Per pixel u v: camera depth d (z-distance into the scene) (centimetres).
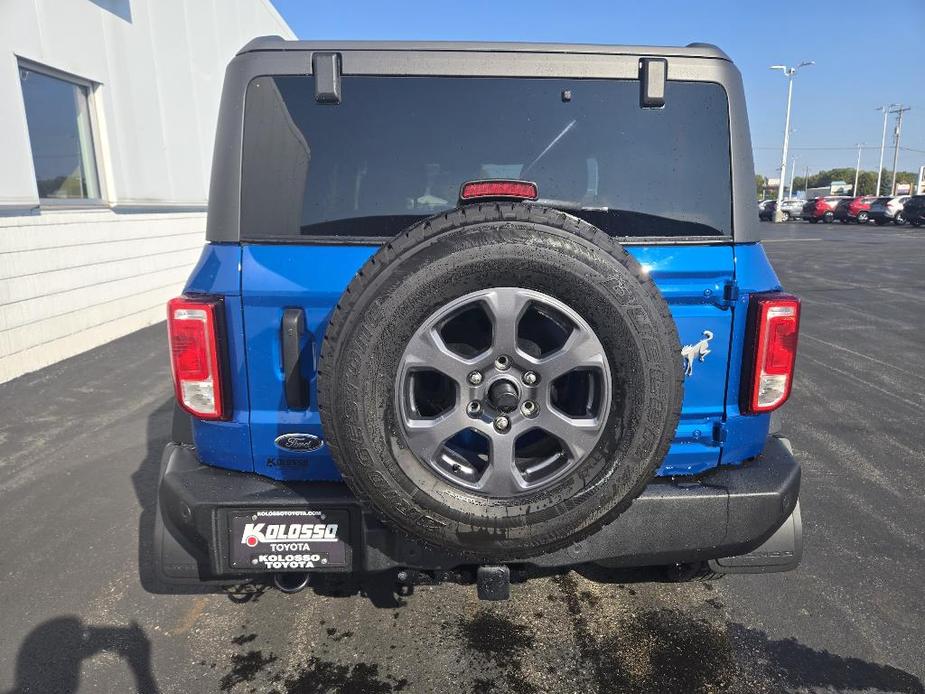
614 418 191
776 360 221
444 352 186
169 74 909
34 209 655
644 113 228
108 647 260
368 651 257
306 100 222
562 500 193
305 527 216
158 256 902
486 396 190
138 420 521
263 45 222
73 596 294
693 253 219
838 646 260
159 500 232
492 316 184
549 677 243
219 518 216
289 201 220
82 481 413
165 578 235
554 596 291
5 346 622
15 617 280
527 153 227
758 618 277
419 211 225
